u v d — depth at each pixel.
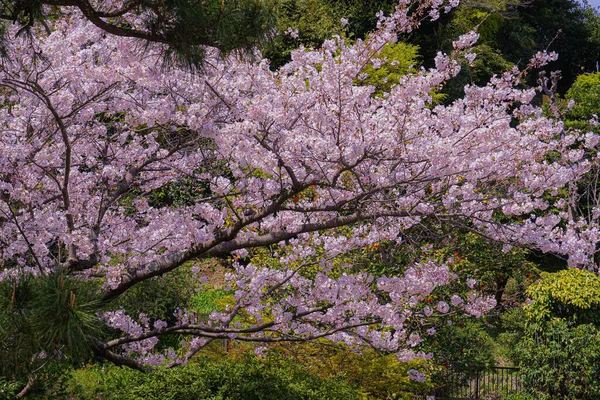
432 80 6.21
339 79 5.96
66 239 6.40
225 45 4.28
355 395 7.85
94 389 9.75
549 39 37.03
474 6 25.75
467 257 11.55
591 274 11.71
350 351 8.48
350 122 6.24
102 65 6.01
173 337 12.06
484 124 6.92
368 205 6.47
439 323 10.67
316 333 7.82
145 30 4.89
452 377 11.34
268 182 6.58
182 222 6.81
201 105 5.98
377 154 6.07
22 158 6.34
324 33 18.45
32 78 6.24
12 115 6.82
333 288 7.26
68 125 6.84
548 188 6.96
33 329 3.86
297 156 6.11
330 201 6.76
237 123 5.65
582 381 11.17
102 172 7.19
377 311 7.16
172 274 11.87
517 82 6.83
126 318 7.70
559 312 11.55
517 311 13.62
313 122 6.36
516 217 9.83
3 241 6.52
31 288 4.00
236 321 9.91
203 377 7.31
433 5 6.30
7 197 6.44
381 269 9.95
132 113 6.97
